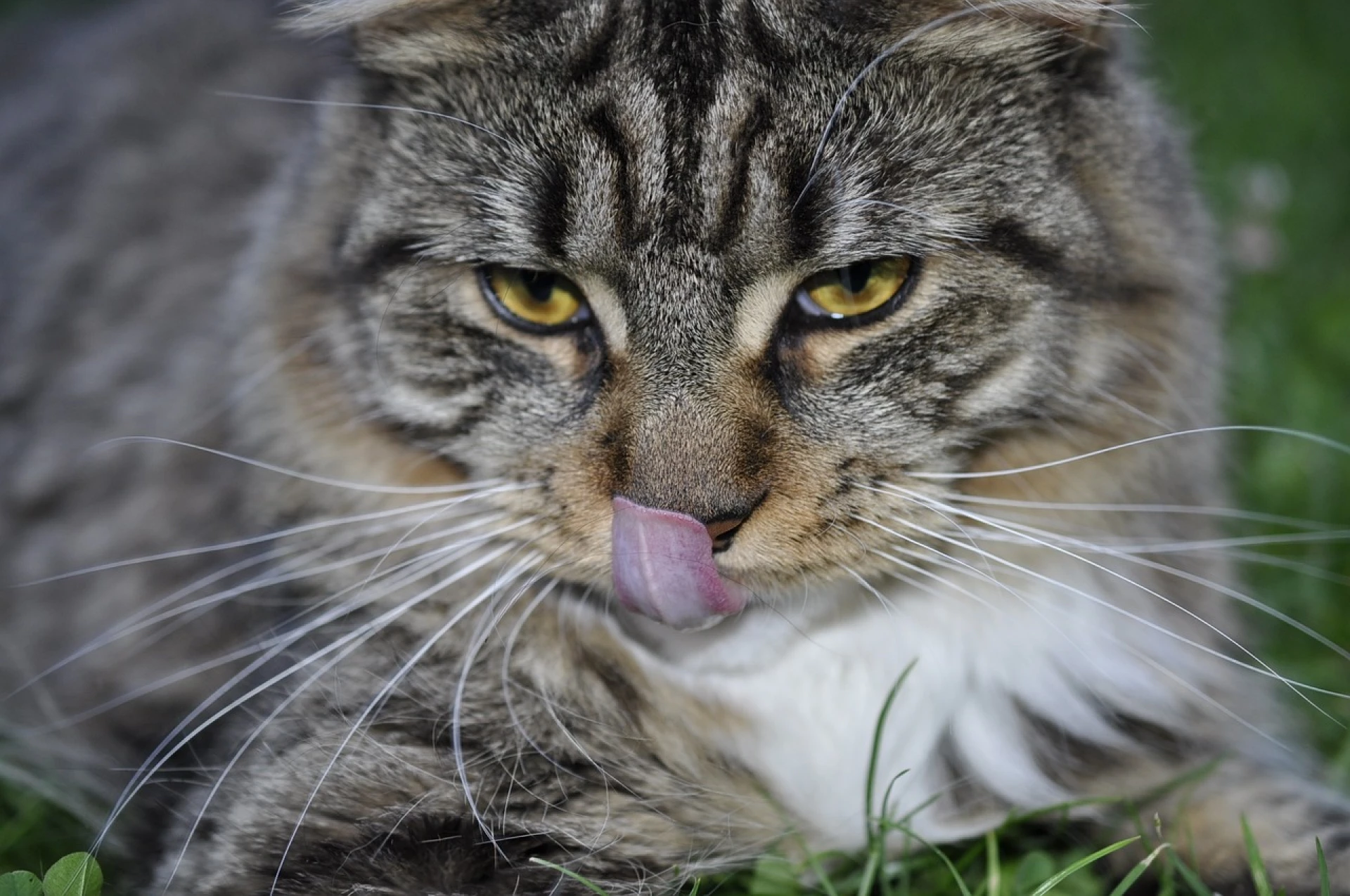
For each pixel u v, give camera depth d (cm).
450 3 52
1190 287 54
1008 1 51
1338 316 75
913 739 54
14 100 68
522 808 51
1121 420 53
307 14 54
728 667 54
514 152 51
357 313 53
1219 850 53
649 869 51
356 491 54
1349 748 56
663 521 50
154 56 66
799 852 53
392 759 51
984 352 52
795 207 50
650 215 51
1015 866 53
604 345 52
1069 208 52
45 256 64
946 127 51
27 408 62
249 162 62
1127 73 54
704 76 51
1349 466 67
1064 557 54
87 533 61
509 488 52
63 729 59
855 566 52
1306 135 95
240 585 56
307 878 50
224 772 51
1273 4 115
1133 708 54
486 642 53
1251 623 60
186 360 60
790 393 51
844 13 51
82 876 51
